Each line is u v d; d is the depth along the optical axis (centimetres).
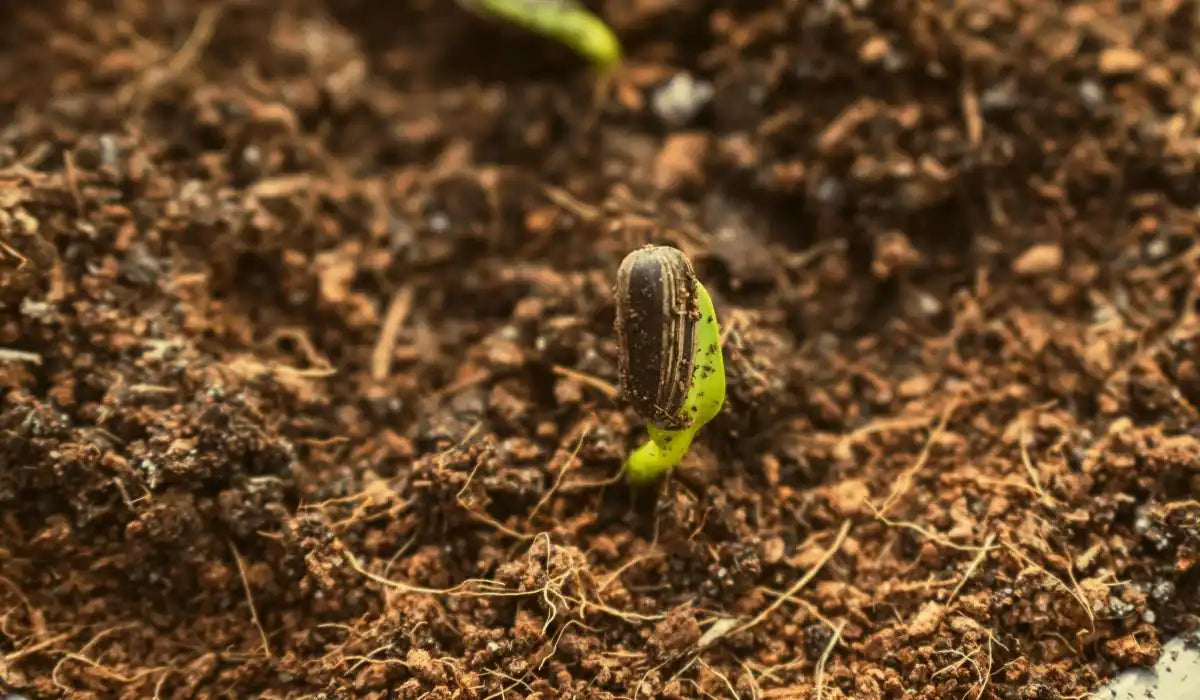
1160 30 20
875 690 16
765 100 20
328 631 17
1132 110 19
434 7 22
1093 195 19
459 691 16
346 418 18
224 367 17
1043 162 19
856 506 17
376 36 22
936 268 19
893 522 17
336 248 19
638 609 17
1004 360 18
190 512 17
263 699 17
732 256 18
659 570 17
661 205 19
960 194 19
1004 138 19
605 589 17
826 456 18
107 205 18
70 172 18
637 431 17
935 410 18
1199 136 19
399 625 17
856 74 19
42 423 17
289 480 17
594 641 17
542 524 17
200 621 17
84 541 17
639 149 20
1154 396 18
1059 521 17
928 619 17
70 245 18
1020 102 19
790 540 17
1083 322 18
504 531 17
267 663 17
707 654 17
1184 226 19
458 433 17
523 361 18
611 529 17
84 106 19
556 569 17
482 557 17
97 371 17
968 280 19
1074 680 16
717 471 17
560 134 21
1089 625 17
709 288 18
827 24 19
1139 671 16
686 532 17
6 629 17
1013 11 19
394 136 20
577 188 20
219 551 17
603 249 19
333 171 20
